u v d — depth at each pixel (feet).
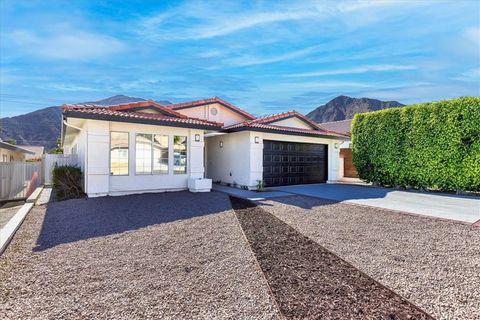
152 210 26.91
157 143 37.99
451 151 40.16
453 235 19.84
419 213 26.81
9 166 39.68
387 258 15.44
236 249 16.61
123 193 35.47
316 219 24.26
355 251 16.51
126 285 12.00
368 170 51.65
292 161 50.19
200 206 29.01
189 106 50.75
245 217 24.56
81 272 13.28
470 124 38.24
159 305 10.43
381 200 34.32
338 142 58.18
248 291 11.55
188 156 40.55
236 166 46.03
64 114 29.76
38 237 18.69
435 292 11.66
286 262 14.74
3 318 9.55
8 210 30.83
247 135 43.86
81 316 9.70
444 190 42.63
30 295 11.11
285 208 28.73
